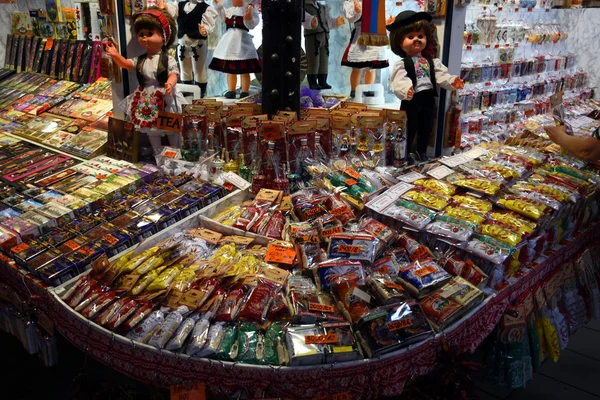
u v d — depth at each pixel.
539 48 5.84
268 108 3.24
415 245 2.53
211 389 1.95
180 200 2.84
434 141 3.73
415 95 3.46
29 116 4.35
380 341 1.95
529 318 2.71
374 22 3.28
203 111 3.32
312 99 4.03
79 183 3.10
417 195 2.81
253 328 2.06
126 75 3.36
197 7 4.22
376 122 3.27
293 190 2.98
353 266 2.26
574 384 3.12
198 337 1.95
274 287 2.20
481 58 4.80
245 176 3.09
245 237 2.59
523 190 2.93
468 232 2.51
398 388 2.01
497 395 3.00
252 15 4.04
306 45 4.67
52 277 2.30
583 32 6.28
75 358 3.08
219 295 2.16
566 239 3.09
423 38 3.37
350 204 2.76
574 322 3.10
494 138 4.51
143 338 1.99
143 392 2.39
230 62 4.16
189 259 2.39
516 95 5.15
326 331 1.99
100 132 3.76
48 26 5.36
